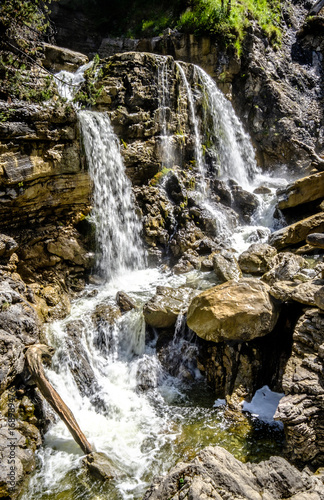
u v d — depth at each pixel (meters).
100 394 6.89
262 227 11.38
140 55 10.79
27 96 8.16
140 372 7.19
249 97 15.19
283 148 14.77
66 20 16.27
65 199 8.93
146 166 10.81
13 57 8.70
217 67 14.54
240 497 3.99
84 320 7.78
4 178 7.49
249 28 15.16
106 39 16.83
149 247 10.40
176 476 4.24
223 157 13.77
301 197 10.87
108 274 9.72
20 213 8.26
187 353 7.43
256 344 6.86
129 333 7.73
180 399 6.80
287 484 4.18
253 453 5.55
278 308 6.95
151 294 8.77
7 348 5.96
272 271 8.02
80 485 5.27
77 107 10.05
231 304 6.80
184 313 7.59
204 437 5.93
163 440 5.94
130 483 5.27
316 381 5.35
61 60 12.10
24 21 9.13
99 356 7.57
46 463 5.62
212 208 11.52
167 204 10.78
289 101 15.33
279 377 6.79
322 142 15.59
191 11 14.80
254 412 6.30
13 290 7.12
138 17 16.66
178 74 11.78
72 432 5.83
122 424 6.34
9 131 7.39
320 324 5.96
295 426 5.04
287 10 17.84
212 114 13.41
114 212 10.04
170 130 11.53
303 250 9.41
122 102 10.55
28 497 5.11
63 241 8.96
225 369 6.93
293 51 17.25
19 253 8.34
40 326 7.18
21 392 6.09
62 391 6.76
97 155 9.43
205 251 10.33
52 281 8.67
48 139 8.08
